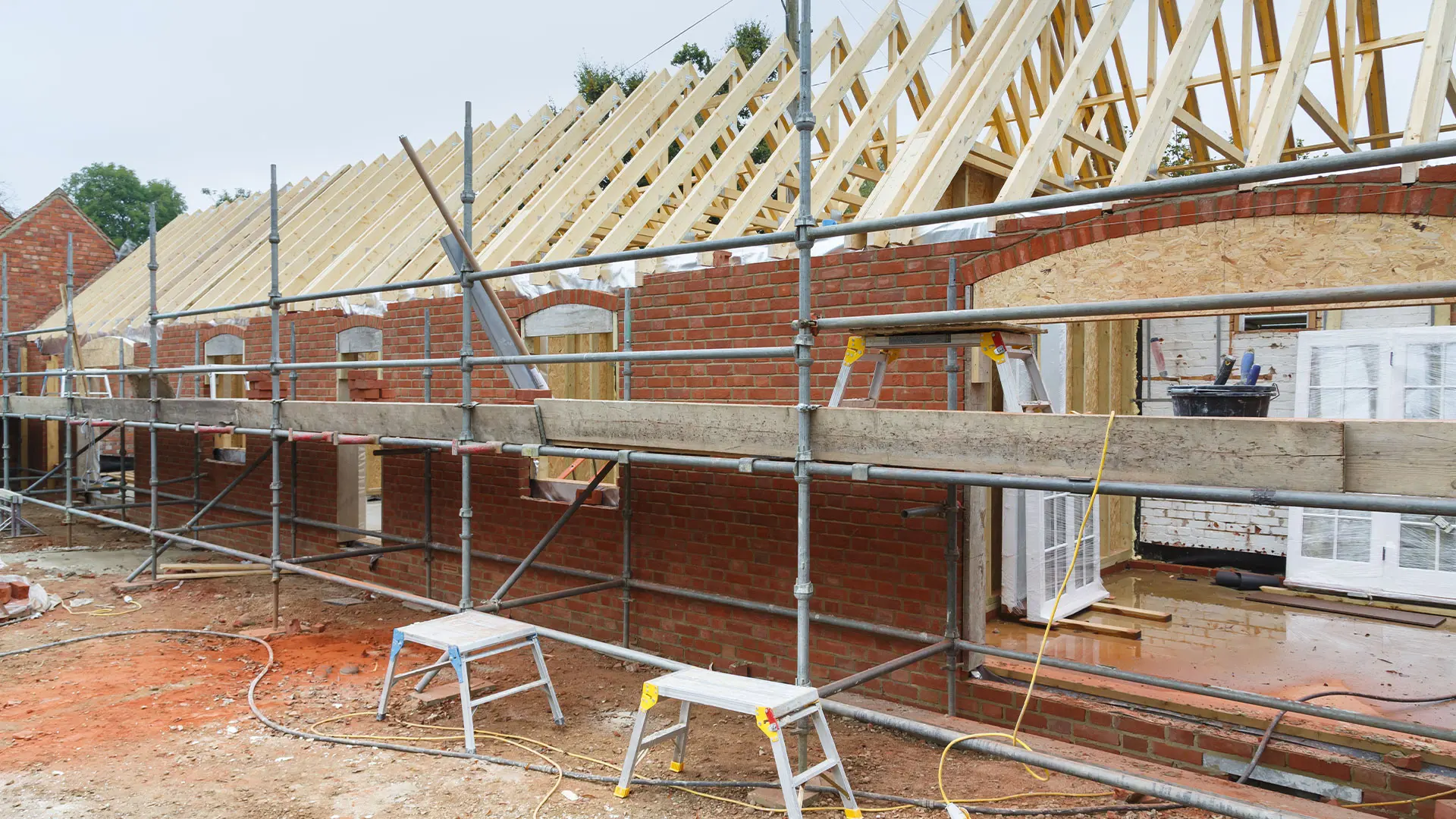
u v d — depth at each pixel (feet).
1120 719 17.57
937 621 19.04
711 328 22.09
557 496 26.89
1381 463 10.59
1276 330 30.68
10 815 14.90
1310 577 27.53
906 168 19.76
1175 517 32.58
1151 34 25.48
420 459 30.27
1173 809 14.70
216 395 41.73
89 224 68.28
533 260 27.32
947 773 16.63
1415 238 13.15
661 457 17.08
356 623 27.73
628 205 33.12
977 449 13.38
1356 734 15.76
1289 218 14.30
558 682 22.08
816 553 20.77
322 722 19.07
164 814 14.94
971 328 15.90
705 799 15.56
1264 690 18.39
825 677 20.81
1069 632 23.09
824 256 20.04
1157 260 15.61
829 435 14.82
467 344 20.65
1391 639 22.58
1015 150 25.95
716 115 27.99
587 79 80.84
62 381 51.31
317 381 34.88
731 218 22.65
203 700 20.57
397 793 15.74
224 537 39.75
